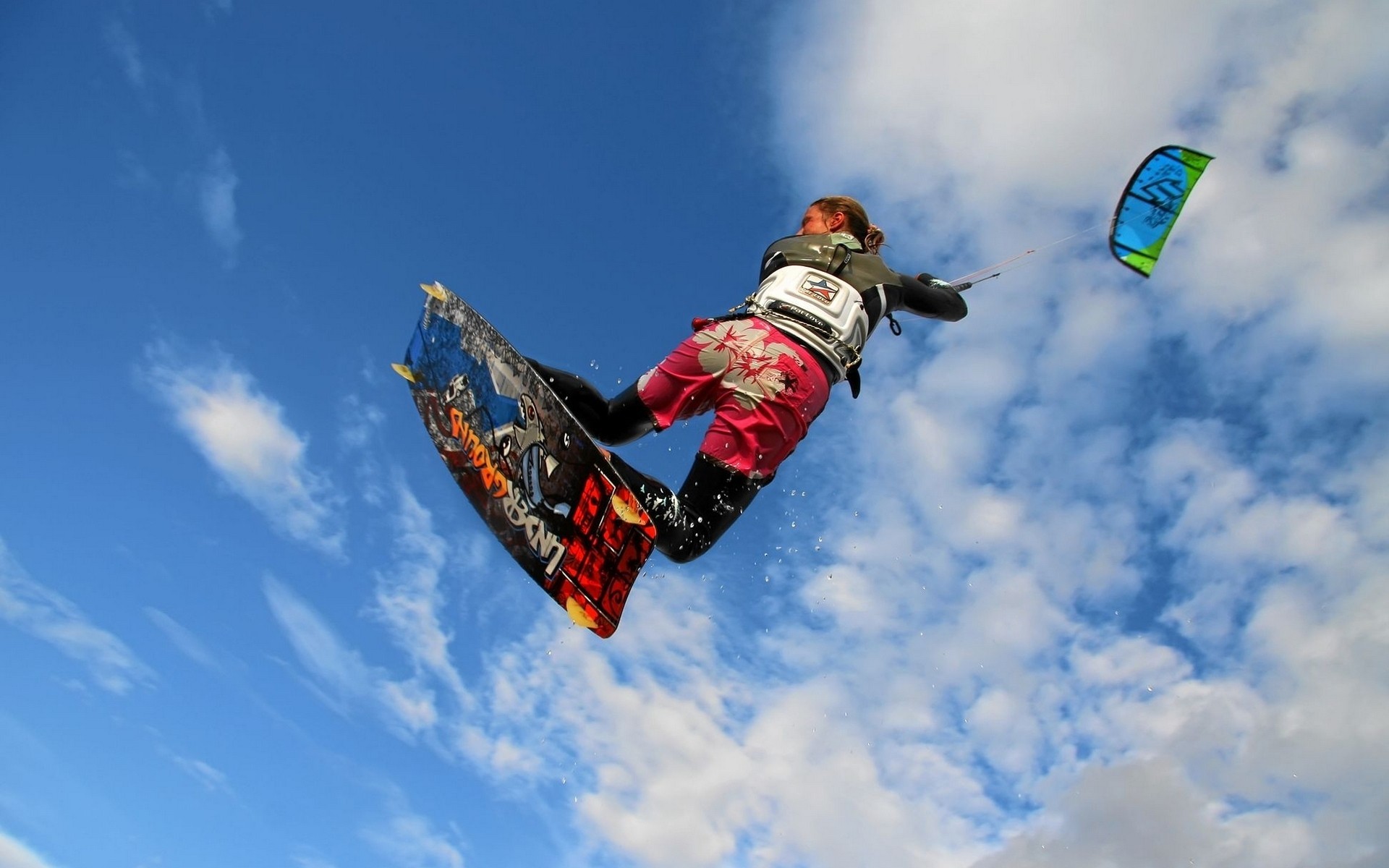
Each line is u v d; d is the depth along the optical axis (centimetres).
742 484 379
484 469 362
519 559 356
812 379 381
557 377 398
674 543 379
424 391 360
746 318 388
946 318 446
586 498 375
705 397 391
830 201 433
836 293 392
